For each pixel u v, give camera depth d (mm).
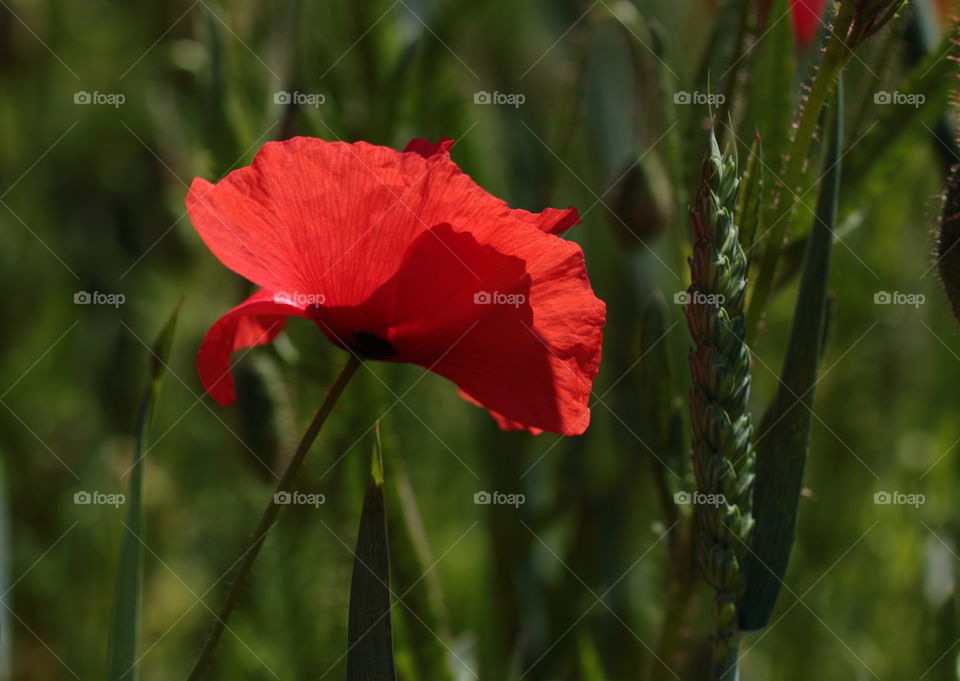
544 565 756
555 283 561
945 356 853
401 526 633
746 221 584
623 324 800
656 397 610
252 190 555
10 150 1044
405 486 636
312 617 695
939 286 590
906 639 763
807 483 804
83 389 1005
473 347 567
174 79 710
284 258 562
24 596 888
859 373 814
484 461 736
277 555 694
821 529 802
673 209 641
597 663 646
